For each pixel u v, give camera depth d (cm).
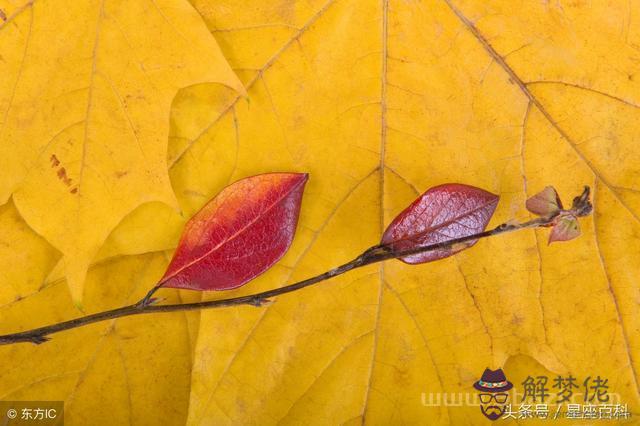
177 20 32
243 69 33
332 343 34
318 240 33
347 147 33
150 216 34
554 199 31
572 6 33
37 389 35
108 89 32
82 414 35
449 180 33
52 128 32
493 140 33
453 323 34
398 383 34
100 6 32
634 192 33
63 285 35
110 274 35
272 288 33
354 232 33
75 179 32
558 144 33
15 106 32
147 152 32
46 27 32
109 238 34
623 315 33
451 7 33
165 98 32
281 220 32
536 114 33
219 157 33
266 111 33
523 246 33
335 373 34
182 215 33
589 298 33
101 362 35
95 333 35
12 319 35
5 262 34
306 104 33
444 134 33
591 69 33
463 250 33
